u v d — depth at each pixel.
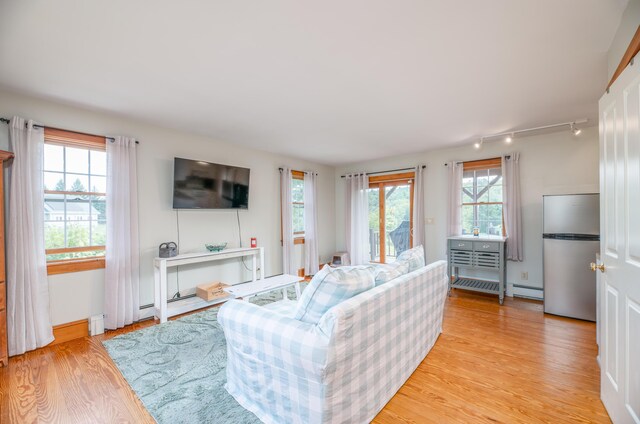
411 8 1.52
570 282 3.26
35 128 2.60
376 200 5.68
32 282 2.53
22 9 1.50
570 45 1.86
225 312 1.84
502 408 1.78
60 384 2.04
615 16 1.59
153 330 2.95
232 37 1.78
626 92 1.44
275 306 2.52
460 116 3.18
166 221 3.57
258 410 1.72
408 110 3.01
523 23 1.65
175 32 1.72
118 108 2.91
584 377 2.10
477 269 4.45
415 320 2.17
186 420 1.67
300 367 1.43
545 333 2.88
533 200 3.99
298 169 5.38
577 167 3.70
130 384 2.03
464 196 4.59
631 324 1.42
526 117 3.23
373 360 1.67
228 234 4.25
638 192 1.33
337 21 1.63
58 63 2.06
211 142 4.05
